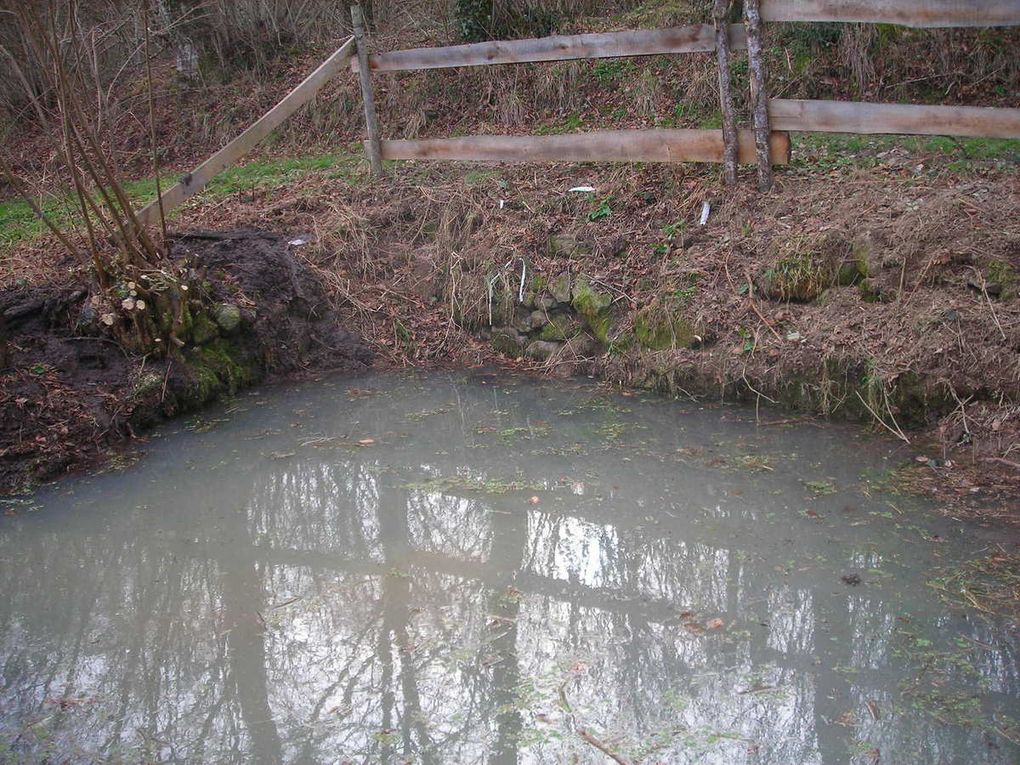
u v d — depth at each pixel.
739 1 9.15
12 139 11.60
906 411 5.50
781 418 5.80
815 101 6.64
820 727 3.25
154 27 11.93
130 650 3.89
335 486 5.25
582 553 4.48
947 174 6.61
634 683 3.55
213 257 7.29
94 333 6.39
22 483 5.34
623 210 7.32
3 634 4.01
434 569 4.43
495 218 7.63
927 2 6.28
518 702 3.49
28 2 6.18
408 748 3.28
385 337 7.34
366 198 8.25
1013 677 3.42
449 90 10.36
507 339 7.15
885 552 4.25
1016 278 5.52
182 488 5.29
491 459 5.49
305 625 4.02
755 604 3.97
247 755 3.29
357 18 8.29
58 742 3.37
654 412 6.02
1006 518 4.47
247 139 8.32
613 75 9.63
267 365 6.93
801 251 6.24
